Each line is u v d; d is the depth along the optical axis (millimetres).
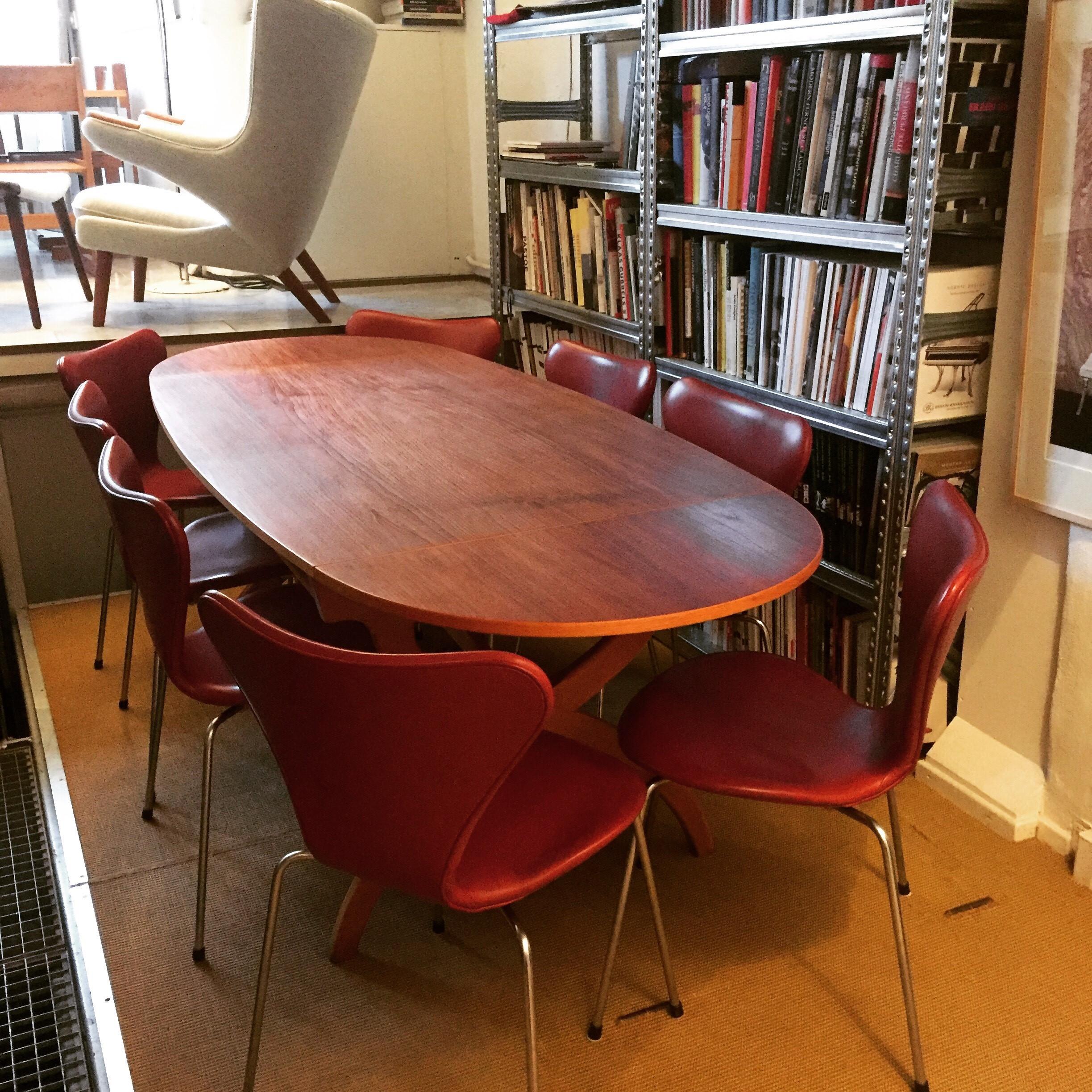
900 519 2322
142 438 3004
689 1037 1850
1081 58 1956
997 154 2182
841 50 2555
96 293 4020
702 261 2973
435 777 1311
